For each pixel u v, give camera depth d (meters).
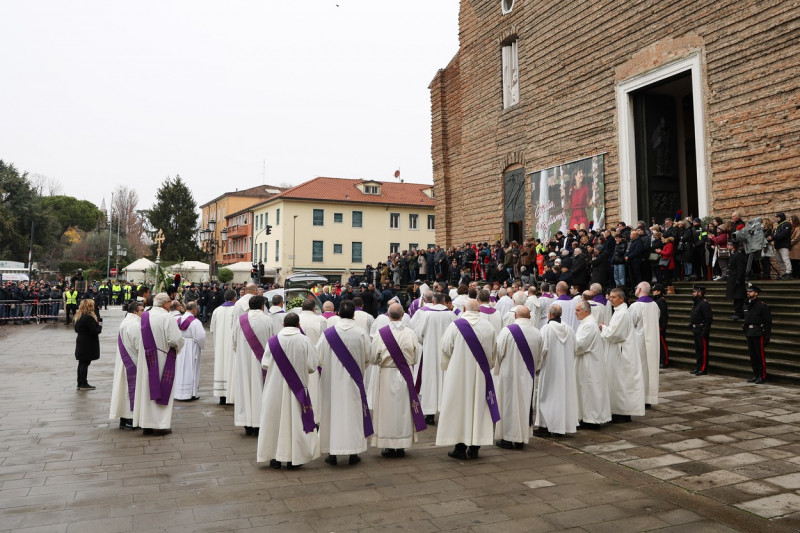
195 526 4.57
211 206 71.88
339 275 50.62
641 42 18.34
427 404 8.78
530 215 23.53
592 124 20.34
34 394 10.35
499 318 9.71
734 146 15.47
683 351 12.66
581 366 7.90
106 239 71.12
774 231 13.33
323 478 5.88
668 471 5.98
